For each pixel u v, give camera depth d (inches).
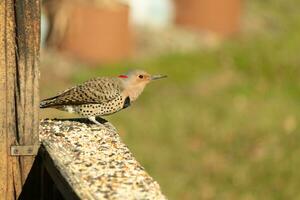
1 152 252.1
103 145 266.7
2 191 255.3
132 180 228.4
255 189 562.3
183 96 727.7
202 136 641.0
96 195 215.6
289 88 757.3
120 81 353.1
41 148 254.8
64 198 236.1
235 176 579.2
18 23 246.5
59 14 849.5
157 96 722.2
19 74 249.1
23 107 251.1
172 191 556.4
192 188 563.5
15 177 255.4
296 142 629.3
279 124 663.8
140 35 909.2
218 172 586.9
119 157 250.2
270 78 780.6
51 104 342.6
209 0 934.4
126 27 860.0
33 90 251.3
